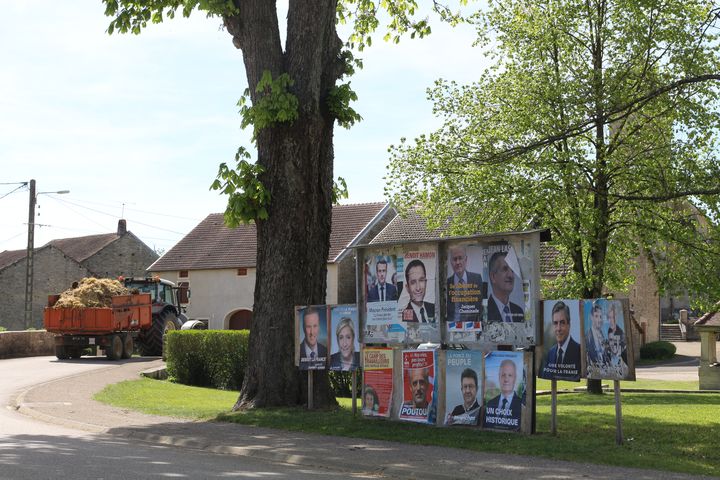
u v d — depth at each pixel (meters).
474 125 25.89
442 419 13.31
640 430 13.27
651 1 23.39
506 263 12.91
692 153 23.81
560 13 24.80
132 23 16.80
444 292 13.72
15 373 25.27
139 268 67.81
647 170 23.42
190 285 52.09
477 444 11.73
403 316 14.24
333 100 16.28
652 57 24.00
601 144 24.45
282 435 13.00
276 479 9.20
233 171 15.45
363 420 14.26
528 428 12.34
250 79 16.12
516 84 25.39
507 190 24.52
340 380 23.48
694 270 23.69
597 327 11.65
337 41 16.66
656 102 23.12
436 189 26.25
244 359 25.17
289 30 16.06
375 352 14.40
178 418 15.41
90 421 14.75
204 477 9.09
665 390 27.09
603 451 11.04
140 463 10.02
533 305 12.51
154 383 23.33
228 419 14.84
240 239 53.06
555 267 26.94
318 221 16.39
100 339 31.50
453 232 25.94
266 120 15.15
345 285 46.41
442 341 13.68
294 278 16.05
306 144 15.99
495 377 12.79
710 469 9.83
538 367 12.41
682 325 62.81
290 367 16.02
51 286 61.28
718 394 25.52
